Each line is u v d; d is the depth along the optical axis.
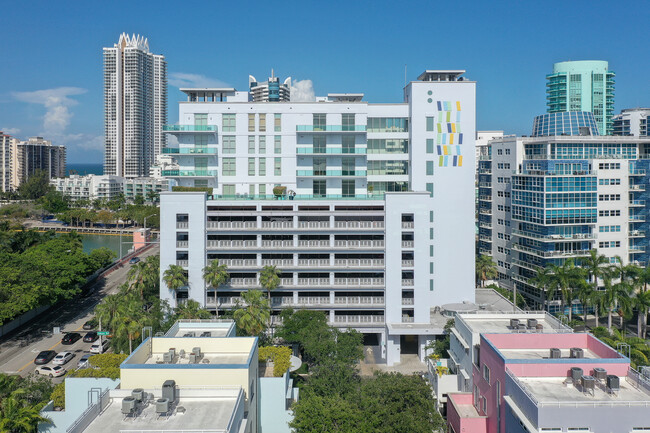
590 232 99.50
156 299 79.44
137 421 35.69
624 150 105.62
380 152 89.69
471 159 87.88
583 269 87.88
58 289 90.12
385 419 47.00
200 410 37.38
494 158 119.06
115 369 53.09
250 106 87.69
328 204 82.12
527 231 103.69
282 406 51.03
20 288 81.44
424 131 87.44
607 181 101.12
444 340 71.94
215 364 40.56
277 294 83.50
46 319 94.62
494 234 119.12
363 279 82.56
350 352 63.97
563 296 86.06
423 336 80.06
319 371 59.88
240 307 72.69
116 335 64.00
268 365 57.16
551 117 126.38
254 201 81.75
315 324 72.44
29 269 89.06
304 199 82.12
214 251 81.50
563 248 98.81
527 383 41.25
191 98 92.50
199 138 87.56
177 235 80.94
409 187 89.19
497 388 44.34
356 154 86.50
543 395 38.94
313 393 51.47
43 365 72.94
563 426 36.09
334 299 82.50
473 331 53.09
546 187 96.12
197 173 87.75
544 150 104.62
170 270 78.19
